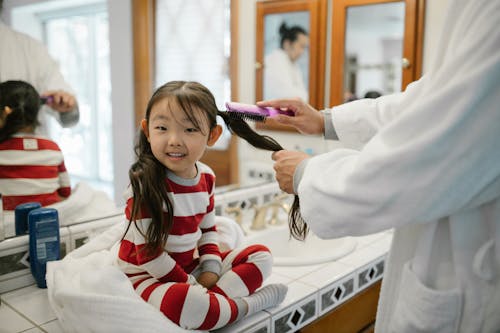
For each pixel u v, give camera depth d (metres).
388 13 1.83
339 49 1.96
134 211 0.93
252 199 1.82
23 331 0.99
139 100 1.47
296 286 1.21
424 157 0.68
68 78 1.28
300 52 1.97
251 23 1.83
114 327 0.87
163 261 0.95
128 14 1.43
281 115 1.13
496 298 0.73
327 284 1.23
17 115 1.17
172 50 1.58
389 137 0.73
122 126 1.42
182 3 1.59
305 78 2.00
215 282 1.06
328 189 0.76
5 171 1.16
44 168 1.23
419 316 0.77
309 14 1.94
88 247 1.17
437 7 1.73
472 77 0.65
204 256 1.08
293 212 1.04
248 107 1.06
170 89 0.94
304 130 1.18
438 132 0.67
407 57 1.80
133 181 0.94
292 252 1.75
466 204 0.70
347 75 1.98
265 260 1.09
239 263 1.10
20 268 1.19
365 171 0.72
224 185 1.80
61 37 1.25
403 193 0.69
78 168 1.31
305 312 1.16
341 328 1.33
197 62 1.67
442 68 0.72
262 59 1.89
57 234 1.19
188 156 0.95
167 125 0.93
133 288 0.95
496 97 0.65
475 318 0.74
